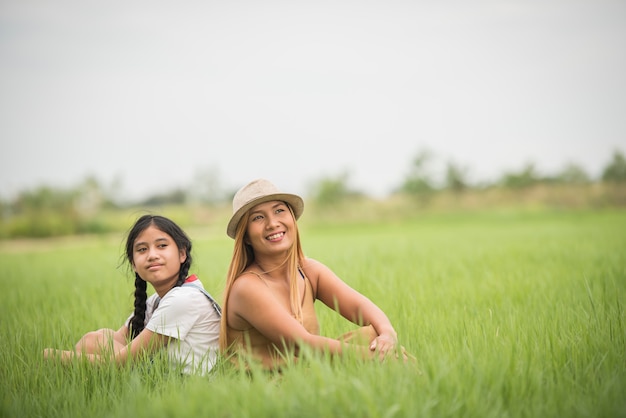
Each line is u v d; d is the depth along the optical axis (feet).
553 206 152.87
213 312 13.47
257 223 12.78
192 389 10.37
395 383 9.87
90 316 19.60
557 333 13.98
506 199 160.35
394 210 159.74
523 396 9.97
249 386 10.19
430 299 19.76
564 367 11.19
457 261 31.60
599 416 9.22
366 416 9.04
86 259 51.37
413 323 15.47
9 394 11.82
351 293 13.53
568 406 9.46
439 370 10.38
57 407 11.22
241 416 9.22
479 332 13.99
